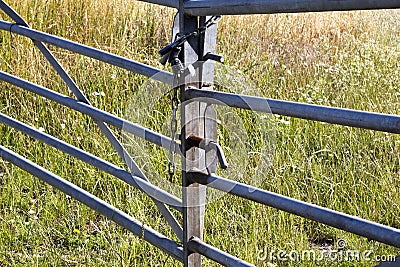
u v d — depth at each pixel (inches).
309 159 240.4
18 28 192.4
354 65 339.6
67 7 391.5
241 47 378.0
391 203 220.7
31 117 291.7
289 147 258.1
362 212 218.4
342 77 328.5
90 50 165.3
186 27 131.1
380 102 299.4
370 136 261.0
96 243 209.9
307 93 305.7
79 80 325.1
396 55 359.6
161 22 409.4
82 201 177.3
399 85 310.7
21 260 198.2
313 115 111.1
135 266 193.6
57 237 215.3
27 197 237.5
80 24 386.9
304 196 231.5
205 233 210.4
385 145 251.4
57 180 187.6
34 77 319.3
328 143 262.7
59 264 197.8
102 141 270.1
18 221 217.3
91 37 378.6
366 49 367.9
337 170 243.1
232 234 213.3
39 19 375.9
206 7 124.1
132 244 200.7
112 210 168.4
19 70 323.9
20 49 332.5
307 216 115.9
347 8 100.3
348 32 443.5
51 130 286.8
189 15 129.9
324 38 413.7
